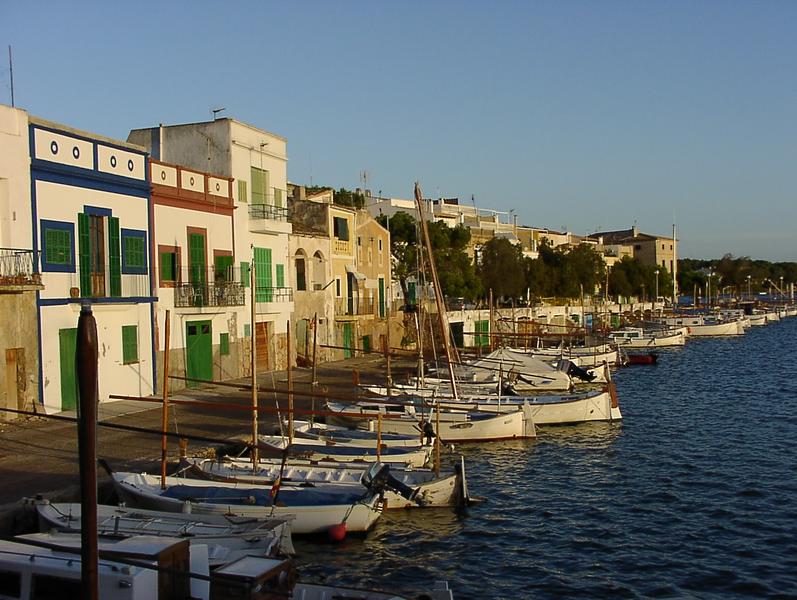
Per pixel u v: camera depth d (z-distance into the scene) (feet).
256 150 151.84
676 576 63.16
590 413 131.44
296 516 67.26
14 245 91.97
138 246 114.93
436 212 335.06
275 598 45.11
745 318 418.51
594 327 286.87
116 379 109.91
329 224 188.55
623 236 569.23
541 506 82.28
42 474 70.49
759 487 88.38
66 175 100.37
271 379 141.38
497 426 115.24
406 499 78.38
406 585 60.64
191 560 45.06
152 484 70.03
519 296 290.35
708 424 129.70
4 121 90.79
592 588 60.85
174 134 146.51
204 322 132.16
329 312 187.83
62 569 42.91
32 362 94.07
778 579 62.23
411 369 168.35
